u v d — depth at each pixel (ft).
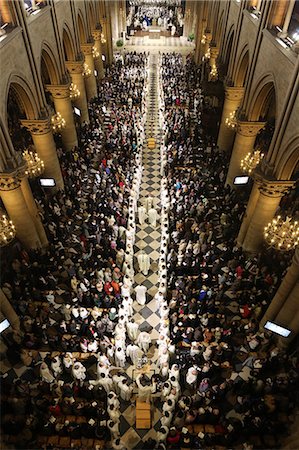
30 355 35.37
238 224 50.03
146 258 44.04
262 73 43.55
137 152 64.49
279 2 40.27
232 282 40.96
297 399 30.55
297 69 33.09
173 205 51.80
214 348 35.42
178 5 142.61
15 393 31.63
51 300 39.09
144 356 37.17
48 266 43.78
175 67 106.22
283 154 37.22
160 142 73.72
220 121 66.69
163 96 86.69
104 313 38.60
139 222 53.88
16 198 40.68
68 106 60.54
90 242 46.19
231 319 39.01
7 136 37.19
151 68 112.78
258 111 48.08
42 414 29.96
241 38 53.57
